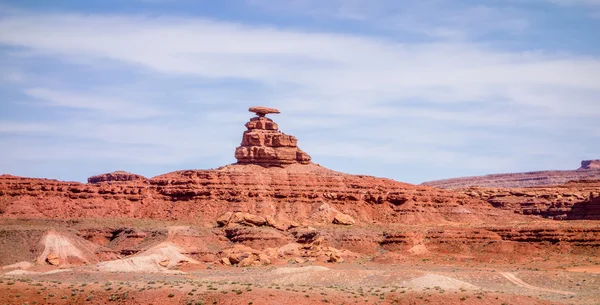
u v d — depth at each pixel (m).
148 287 182.25
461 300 177.75
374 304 176.62
